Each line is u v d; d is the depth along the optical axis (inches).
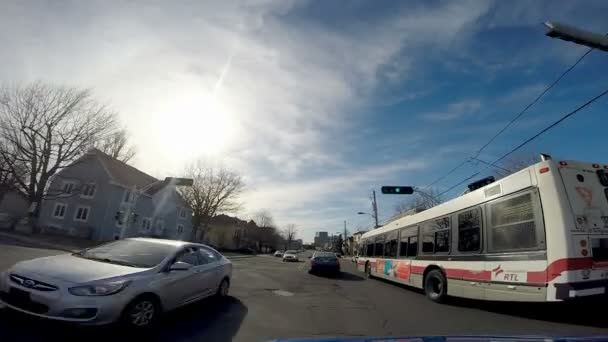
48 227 1359.5
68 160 1253.7
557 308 284.4
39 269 195.3
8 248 620.7
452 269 339.3
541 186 246.2
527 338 78.1
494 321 266.1
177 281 235.3
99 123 1295.5
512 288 261.3
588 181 245.3
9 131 1153.4
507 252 270.2
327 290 447.5
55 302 176.1
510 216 272.1
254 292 384.8
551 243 234.1
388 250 543.5
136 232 1588.3
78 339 179.0
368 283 558.3
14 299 184.7
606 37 253.8
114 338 187.0
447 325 255.0
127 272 204.8
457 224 344.2
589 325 248.2
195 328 220.5
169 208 1915.6
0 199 1245.1
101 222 1389.0
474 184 363.9
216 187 1824.6
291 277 604.4
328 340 80.0
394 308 323.3
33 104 1179.9
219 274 309.3
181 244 269.7
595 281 226.8
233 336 209.0
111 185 1437.0
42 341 170.2
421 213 435.2
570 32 251.9
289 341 82.0
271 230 3782.0
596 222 236.5
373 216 1544.0
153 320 209.3
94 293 181.9
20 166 1190.9
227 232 2918.3
